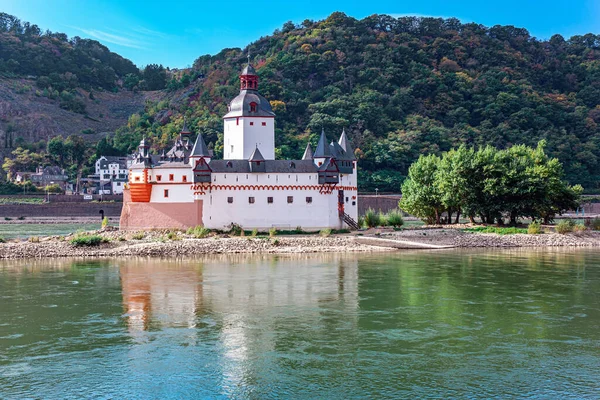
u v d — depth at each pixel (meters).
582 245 116.94
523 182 127.06
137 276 77.06
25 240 117.75
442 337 49.22
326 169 124.25
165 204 123.38
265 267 85.00
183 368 42.34
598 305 60.06
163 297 64.06
